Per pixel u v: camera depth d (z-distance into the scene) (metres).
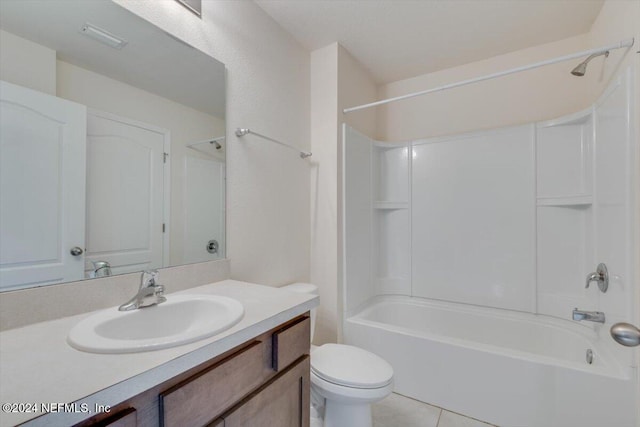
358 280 2.28
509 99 2.27
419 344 1.80
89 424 0.52
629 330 0.70
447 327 2.34
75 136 0.98
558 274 1.99
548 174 2.03
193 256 1.34
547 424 1.44
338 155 2.09
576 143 1.94
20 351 0.67
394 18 1.84
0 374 0.56
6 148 0.84
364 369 1.33
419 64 2.43
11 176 0.85
